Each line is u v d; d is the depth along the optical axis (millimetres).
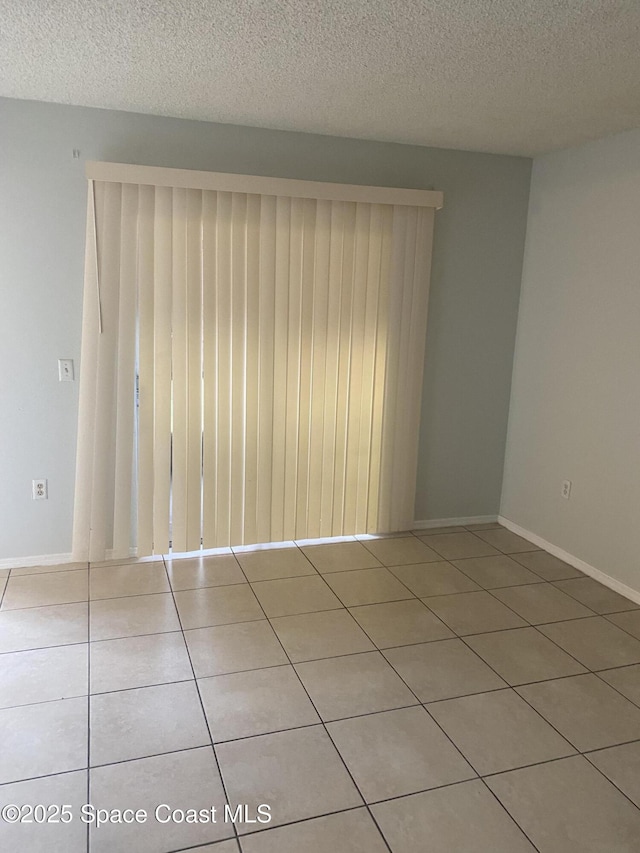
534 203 3797
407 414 3768
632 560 3164
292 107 2930
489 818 1791
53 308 3109
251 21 2049
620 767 2008
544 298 3732
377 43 2199
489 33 2092
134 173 3002
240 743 2049
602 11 1911
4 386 3109
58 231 3055
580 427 3480
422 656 2598
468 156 3656
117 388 3207
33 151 2963
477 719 2213
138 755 1980
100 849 1655
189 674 2412
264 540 3615
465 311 3846
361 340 3574
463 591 3209
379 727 2152
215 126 3189
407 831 1737
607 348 3275
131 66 2473
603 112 2852
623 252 3152
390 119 3072
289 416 3521
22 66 2492
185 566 3385
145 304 3148
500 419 4090
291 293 3391
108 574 3244
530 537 3924
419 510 4039
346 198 3342
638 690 2418
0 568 3266
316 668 2484
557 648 2697
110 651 2551
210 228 3182
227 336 3312
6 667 2414
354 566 3469
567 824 1781
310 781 1900
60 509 3309
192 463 3377
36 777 1880
